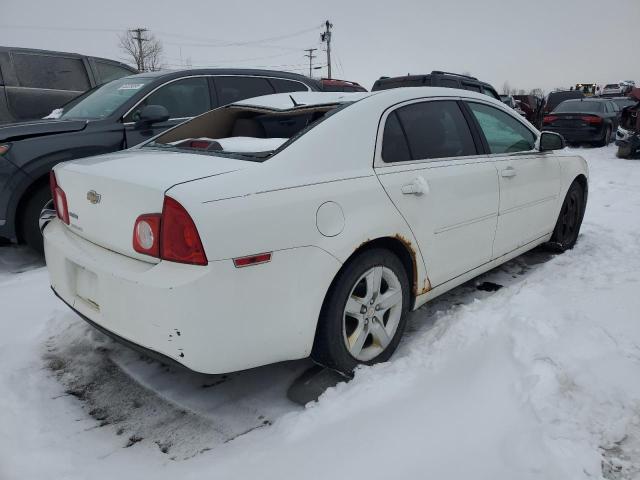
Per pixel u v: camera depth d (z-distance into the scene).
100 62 7.27
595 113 13.64
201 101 5.48
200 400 2.52
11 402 2.42
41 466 2.03
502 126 3.69
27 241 4.53
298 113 3.11
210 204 2.01
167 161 2.45
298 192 2.25
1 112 6.26
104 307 2.23
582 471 1.75
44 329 3.22
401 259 2.81
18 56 6.49
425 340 2.86
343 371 2.52
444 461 1.84
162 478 1.97
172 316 1.97
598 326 2.60
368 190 2.51
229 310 2.04
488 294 3.69
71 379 2.72
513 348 2.37
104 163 2.56
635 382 2.20
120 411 2.45
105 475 2.00
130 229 2.18
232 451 2.11
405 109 2.94
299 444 2.05
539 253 4.61
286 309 2.20
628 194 7.18
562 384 2.14
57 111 5.45
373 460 1.89
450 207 2.97
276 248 2.14
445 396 2.21
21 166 4.26
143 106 5.05
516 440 1.88
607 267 3.91
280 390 2.59
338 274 2.41
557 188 4.17
